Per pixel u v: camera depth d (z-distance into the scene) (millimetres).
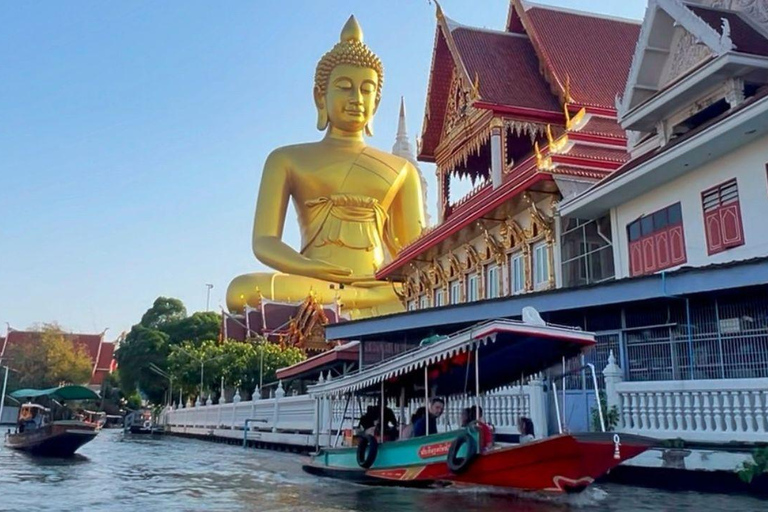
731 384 12148
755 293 14359
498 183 24656
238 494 13773
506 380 14625
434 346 12469
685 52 18250
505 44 27516
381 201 54875
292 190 55156
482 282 26281
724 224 15852
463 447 11812
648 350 16078
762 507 10344
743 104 14422
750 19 17734
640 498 11344
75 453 28266
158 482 16531
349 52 56094
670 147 16281
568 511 10039
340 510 10875
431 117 30891
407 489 13070
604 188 18375
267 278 56406
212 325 72000
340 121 55844
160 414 62312
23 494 14180
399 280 35812
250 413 35781
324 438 25984
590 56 26312
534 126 25188
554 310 17375
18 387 75062
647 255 18188
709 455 12109
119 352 71250
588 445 10258
